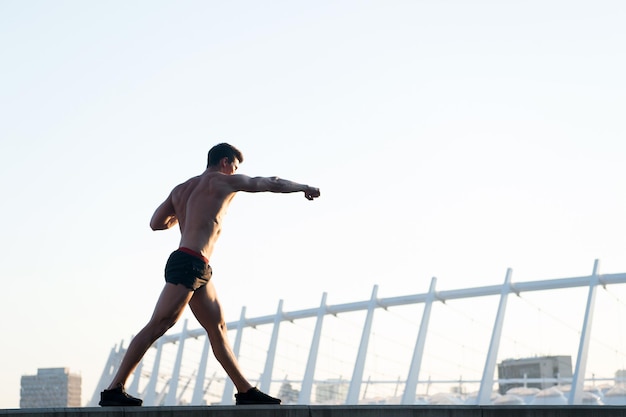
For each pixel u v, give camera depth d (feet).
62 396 583.17
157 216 35.29
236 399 34.63
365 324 152.76
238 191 34.45
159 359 213.46
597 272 125.18
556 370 188.85
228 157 35.50
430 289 146.00
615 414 36.22
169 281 33.12
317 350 160.04
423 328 142.61
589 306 122.11
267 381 167.43
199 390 191.62
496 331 131.75
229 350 34.53
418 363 139.54
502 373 198.18
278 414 32.94
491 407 35.50
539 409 35.81
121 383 32.30
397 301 150.61
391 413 34.45
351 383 148.77
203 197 34.24
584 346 118.83
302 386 158.40
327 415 33.65
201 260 33.53
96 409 30.04
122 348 233.96
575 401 116.06
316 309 164.45
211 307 34.30
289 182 34.58
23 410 28.99
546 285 130.00
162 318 32.78
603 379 119.03
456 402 144.15
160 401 220.02
